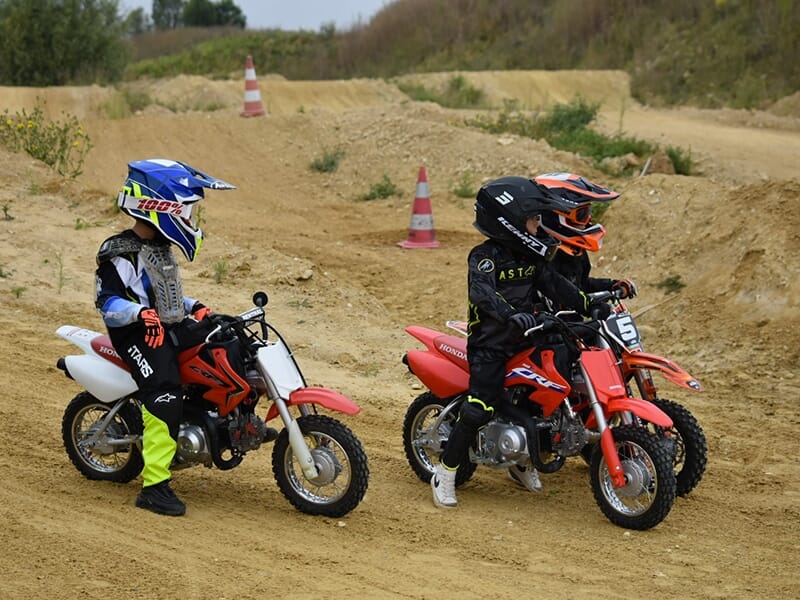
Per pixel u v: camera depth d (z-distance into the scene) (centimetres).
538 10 4897
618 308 760
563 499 764
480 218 717
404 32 5178
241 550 641
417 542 670
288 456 707
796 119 3127
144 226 681
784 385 1015
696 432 744
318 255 1551
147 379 679
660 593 603
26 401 927
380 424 930
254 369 703
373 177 2145
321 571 615
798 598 602
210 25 7488
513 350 714
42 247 1430
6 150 1853
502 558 648
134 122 2355
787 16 3794
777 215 1213
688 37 4100
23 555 613
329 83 3466
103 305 670
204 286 1306
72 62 3250
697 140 2542
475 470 799
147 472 691
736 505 758
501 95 3722
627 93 3888
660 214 1381
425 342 782
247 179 2123
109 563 609
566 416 709
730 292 1159
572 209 703
